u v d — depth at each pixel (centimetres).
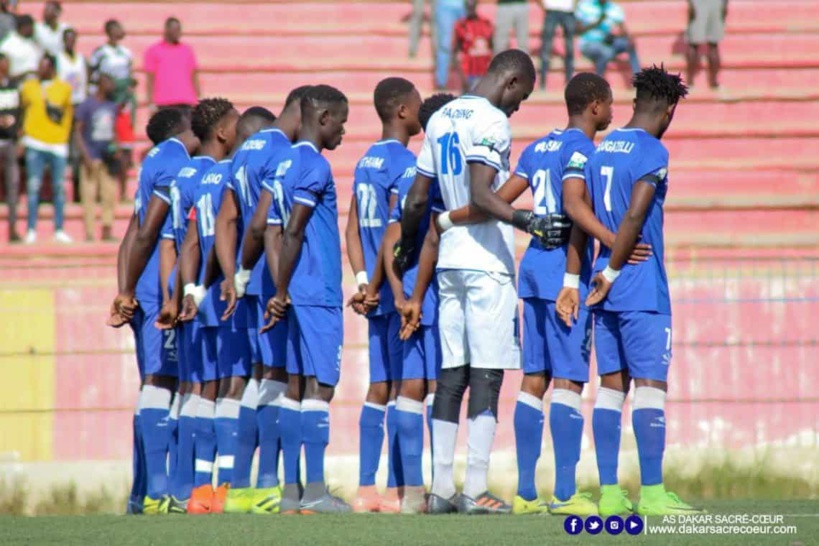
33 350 4241
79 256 5200
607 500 2141
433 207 2375
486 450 2297
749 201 5478
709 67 6191
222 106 2753
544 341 2255
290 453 2486
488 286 2258
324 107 2458
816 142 5875
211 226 2623
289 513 2430
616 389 2150
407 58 6544
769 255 5112
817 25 6456
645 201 2038
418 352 2464
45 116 5322
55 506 3216
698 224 5484
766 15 6600
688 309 4259
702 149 5878
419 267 2386
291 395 2488
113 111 5378
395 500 2561
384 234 2566
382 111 2597
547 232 2136
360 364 4244
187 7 6806
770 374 4153
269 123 2734
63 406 4284
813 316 4225
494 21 6450
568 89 2278
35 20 6500
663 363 2092
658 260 2097
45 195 5838
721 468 3356
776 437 4062
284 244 2395
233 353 2628
